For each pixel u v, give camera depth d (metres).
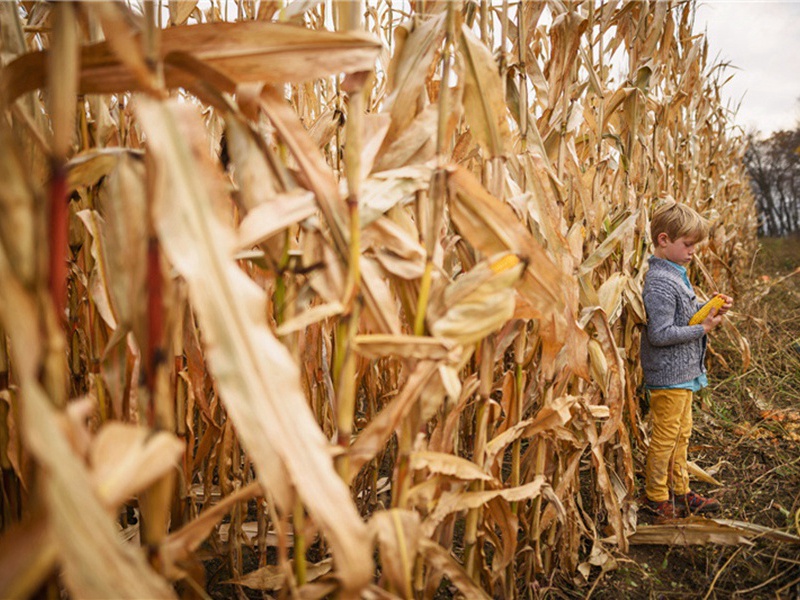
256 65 0.79
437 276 1.03
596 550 1.74
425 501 1.09
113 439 0.63
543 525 1.56
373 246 1.01
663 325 2.00
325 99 2.13
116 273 0.83
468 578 1.05
